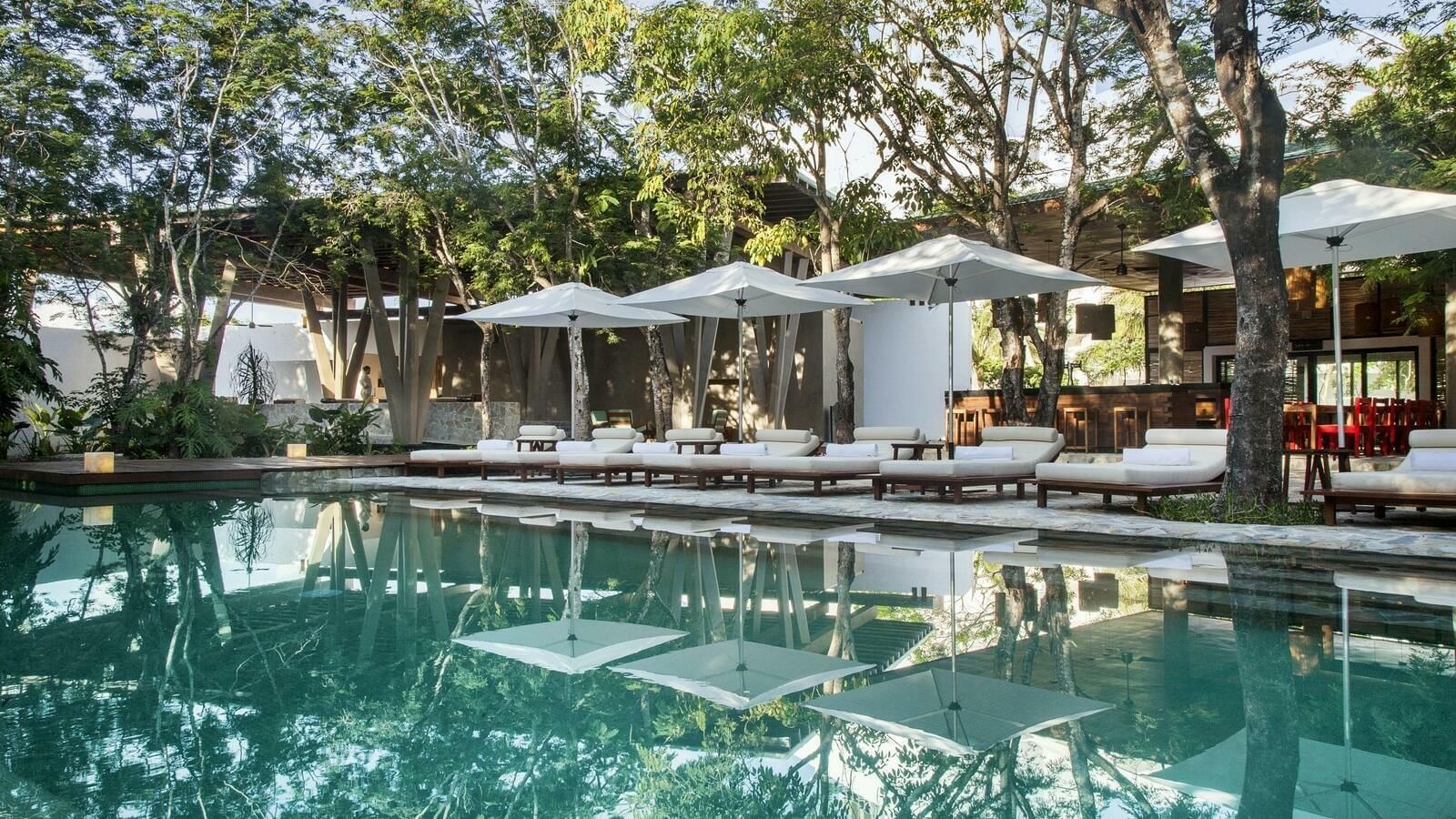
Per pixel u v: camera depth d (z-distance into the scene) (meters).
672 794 2.11
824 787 2.12
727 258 15.03
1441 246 8.01
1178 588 4.61
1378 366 18.05
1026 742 2.45
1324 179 10.85
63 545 6.58
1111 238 16.41
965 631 3.77
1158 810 1.99
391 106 14.83
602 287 14.99
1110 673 3.11
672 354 19.22
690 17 10.77
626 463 10.98
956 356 20.44
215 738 2.53
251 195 15.48
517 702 2.86
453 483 11.49
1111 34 10.85
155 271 14.89
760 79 10.21
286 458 14.07
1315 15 9.39
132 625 3.98
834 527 7.36
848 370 12.40
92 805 2.05
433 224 15.42
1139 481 7.27
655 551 6.09
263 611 4.30
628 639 3.71
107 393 15.41
